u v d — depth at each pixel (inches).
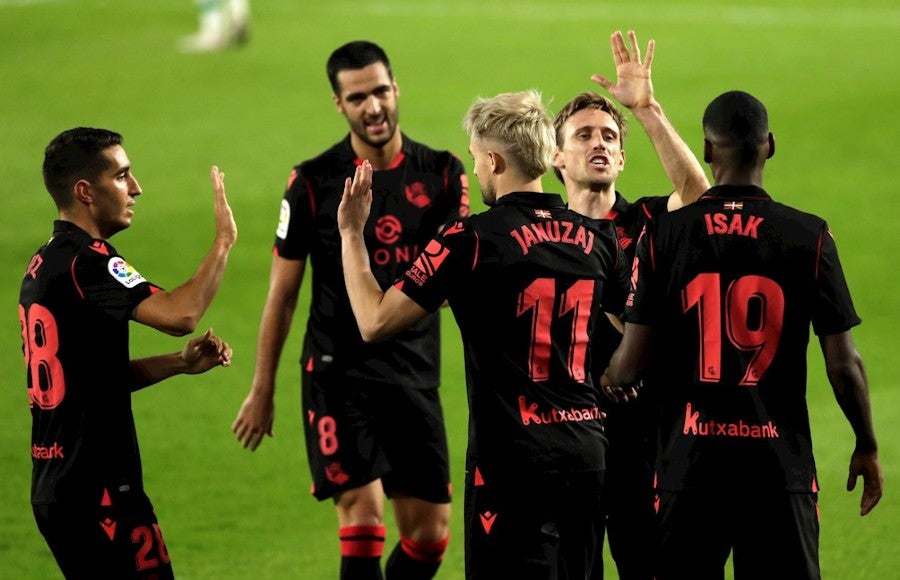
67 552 555.8
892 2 2918.3
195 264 1382.9
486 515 556.1
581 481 559.8
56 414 550.9
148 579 559.5
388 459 719.1
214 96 2128.4
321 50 2448.3
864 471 556.1
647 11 2832.2
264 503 876.0
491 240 551.8
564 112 650.8
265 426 727.7
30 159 1776.6
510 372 553.6
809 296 540.7
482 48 2452.0
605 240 577.0
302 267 731.4
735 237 542.0
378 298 559.5
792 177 1685.5
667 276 550.6
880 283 1321.4
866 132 1871.3
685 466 544.4
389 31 2620.6
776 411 541.6
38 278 553.9
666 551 555.8
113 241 1449.3
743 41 2491.4
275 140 1871.3
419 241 737.6
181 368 585.0
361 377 716.0
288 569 773.9
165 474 920.9
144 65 2343.8
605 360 652.1
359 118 715.4
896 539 806.5
